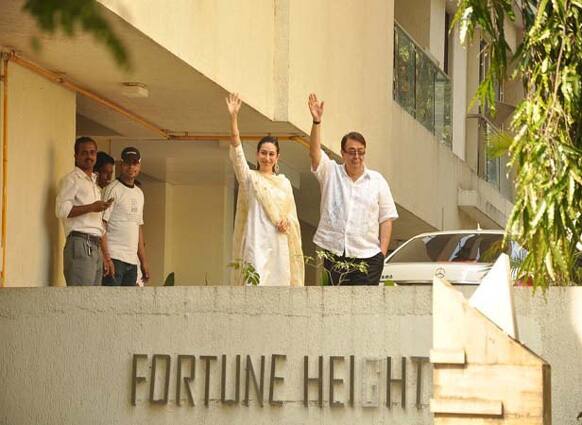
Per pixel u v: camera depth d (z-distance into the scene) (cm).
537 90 917
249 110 1734
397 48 2720
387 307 1106
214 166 2105
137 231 1611
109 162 1609
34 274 1466
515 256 1688
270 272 1308
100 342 1154
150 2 1327
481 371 653
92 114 1766
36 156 1474
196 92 1630
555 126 904
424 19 3172
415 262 1789
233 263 1291
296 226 1323
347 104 2214
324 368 1111
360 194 1327
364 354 1108
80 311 1159
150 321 1145
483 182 3556
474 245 1806
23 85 1440
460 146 3503
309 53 1950
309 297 1119
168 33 1391
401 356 1102
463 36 941
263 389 1120
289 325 1121
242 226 1324
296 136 1950
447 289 661
